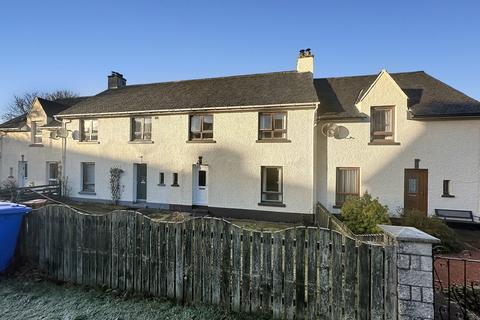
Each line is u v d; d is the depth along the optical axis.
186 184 15.38
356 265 4.02
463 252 8.70
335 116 13.62
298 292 4.25
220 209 14.72
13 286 5.22
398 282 3.77
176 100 16.30
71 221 5.62
